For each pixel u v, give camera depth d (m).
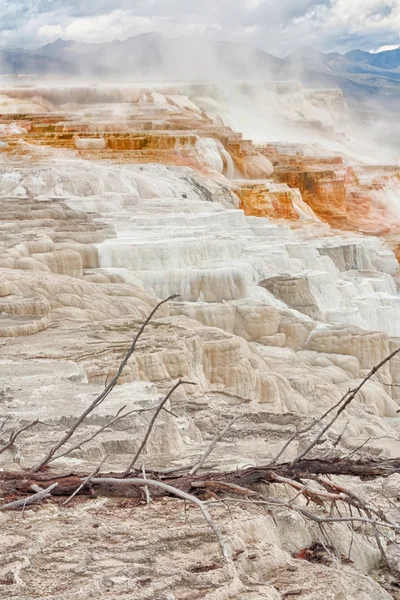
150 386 12.16
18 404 10.89
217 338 20.14
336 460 7.65
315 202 59.34
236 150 58.38
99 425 10.30
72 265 27.56
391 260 43.12
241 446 11.70
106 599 5.40
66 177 42.12
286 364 25.41
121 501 7.04
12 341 16.86
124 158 52.16
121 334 18.27
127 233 33.31
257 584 5.79
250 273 32.12
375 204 64.31
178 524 6.53
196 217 36.44
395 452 16.30
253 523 6.67
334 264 39.97
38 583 5.61
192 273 29.97
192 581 5.69
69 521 6.55
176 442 10.62
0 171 42.41
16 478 7.12
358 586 6.14
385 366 28.55
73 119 66.81
